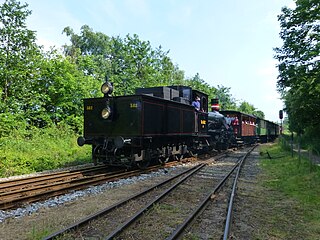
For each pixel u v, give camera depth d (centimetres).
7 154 1248
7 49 1773
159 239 445
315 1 1345
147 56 3394
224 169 1210
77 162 1372
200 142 1686
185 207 623
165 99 1198
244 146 3005
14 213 563
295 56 1487
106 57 4369
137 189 800
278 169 1184
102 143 1113
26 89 1848
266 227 510
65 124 1972
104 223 507
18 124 1702
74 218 535
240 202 676
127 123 1062
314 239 458
